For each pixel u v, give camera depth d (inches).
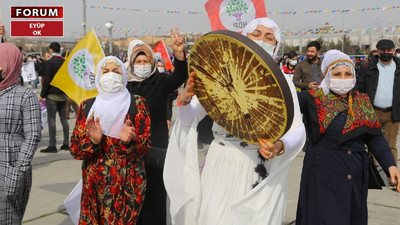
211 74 99.7
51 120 297.7
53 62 289.7
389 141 224.2
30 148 111.2
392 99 217.6
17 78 115.3
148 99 136.8
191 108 115.1
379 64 220.8
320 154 113.6
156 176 134.6
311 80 282.5
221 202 106.3
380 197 199.2
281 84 82.3
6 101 111.5
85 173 114.9
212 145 112.2
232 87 95.4
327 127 111.8
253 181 104.8
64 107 305.4
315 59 284.0
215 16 254.1
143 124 115.8
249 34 106.9
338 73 111.2
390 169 111.3
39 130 114.0
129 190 112.5
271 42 105.7
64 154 293.0
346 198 110.3
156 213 135.5
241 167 105.2
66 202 135.6
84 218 115.2
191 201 113.1
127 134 107.1
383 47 215.6
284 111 85.4
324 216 110.9
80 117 115.0
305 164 117.9
